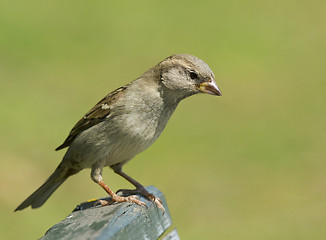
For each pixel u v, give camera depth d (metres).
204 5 22.58
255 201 12.04
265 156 13.59
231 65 18.12
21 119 13.89
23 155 12.55
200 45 19.19
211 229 11.10
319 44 19.30
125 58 17.80
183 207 11.77
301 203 11.89
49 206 11.13
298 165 13.25
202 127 14.85
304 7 22.69
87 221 4.57
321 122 14.93
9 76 16.00
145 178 12.45
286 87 16.94
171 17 21.12
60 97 15.29
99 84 16.12
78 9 21.06
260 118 15.29
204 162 13.13
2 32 18.58
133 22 20.52
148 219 5.02
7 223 10.37
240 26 20.81
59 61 17.36
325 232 10.90
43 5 21.11
